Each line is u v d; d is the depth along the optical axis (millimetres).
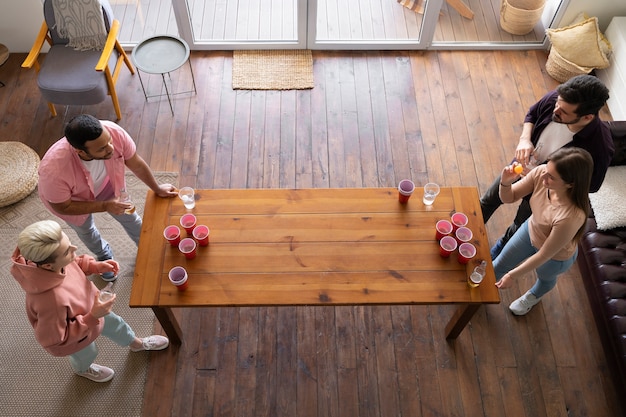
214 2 4281
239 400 2715
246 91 4012
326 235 2492
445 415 2695
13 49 4164
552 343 2920
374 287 2338
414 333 2934
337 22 4285
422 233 2504
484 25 4336
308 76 4102
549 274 2539
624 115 3805
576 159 1998
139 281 2350
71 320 2090
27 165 3418
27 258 1875
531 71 4207
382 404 2717
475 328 2957
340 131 3803
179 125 3812
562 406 2729
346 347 2885
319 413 2688
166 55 3660
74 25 3502
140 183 3516
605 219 2955
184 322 2941
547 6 4297
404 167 3635
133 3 4305
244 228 2512
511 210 3420
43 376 2738
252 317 2965
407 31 4297
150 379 2762
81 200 2461
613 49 3969
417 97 4020
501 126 3869
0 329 2875
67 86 3387
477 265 2398
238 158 3648
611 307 2732
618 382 2668
